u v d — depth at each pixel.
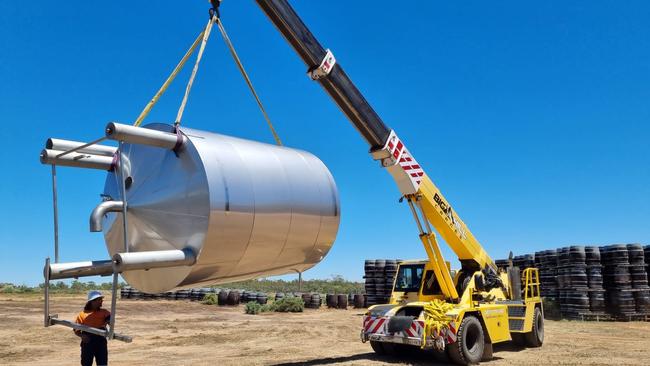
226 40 7.61
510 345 15.78
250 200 6.07
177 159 6.04
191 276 5.82
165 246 5.95
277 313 31.53
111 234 6.59
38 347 15.57
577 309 24.83
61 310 28.62
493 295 14.02
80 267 6.01
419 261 14.14
